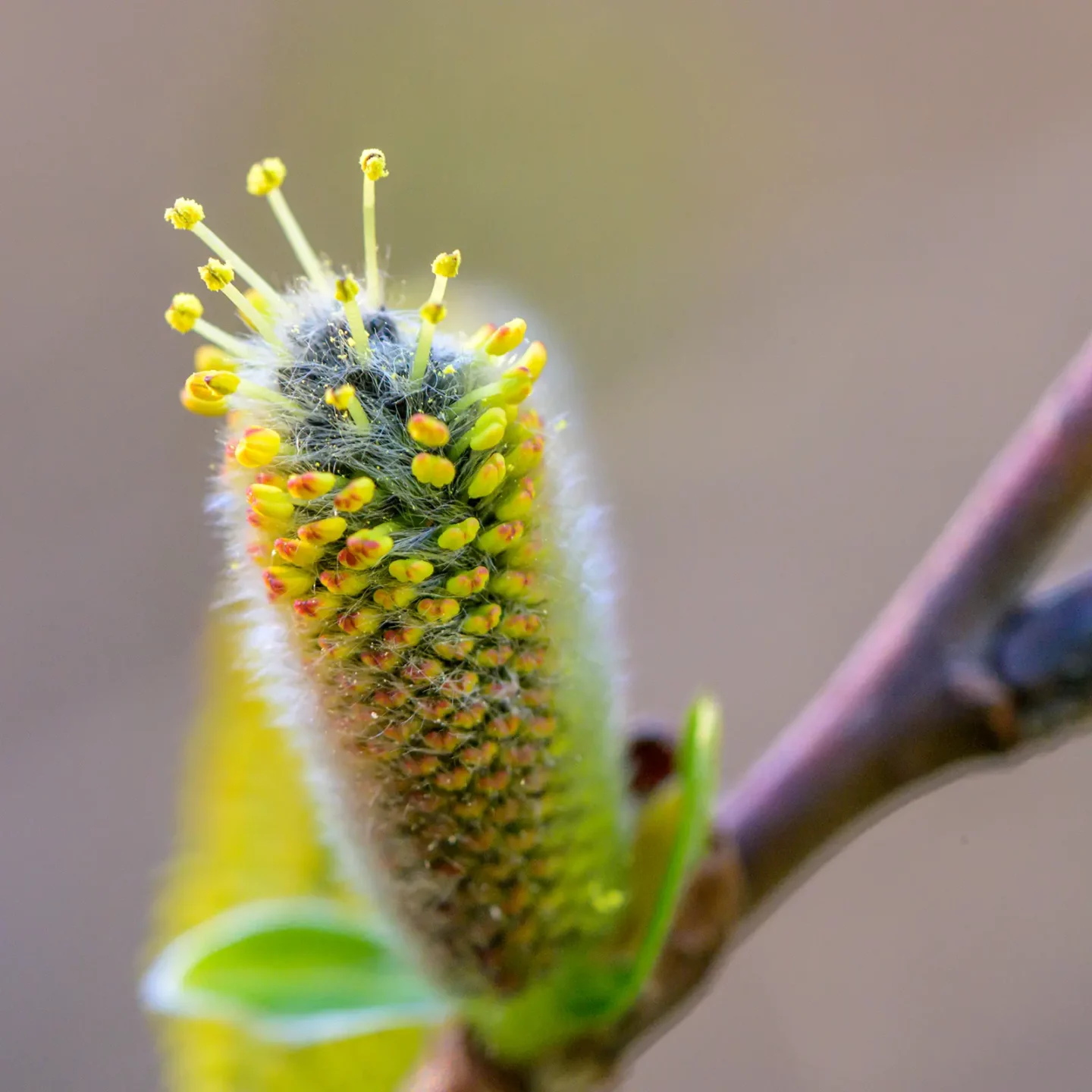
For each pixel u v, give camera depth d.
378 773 0.20
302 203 0.46
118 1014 0.45
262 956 0.21
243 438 0.20
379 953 0.21
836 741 0.21
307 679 0.20
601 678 0.20
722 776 0.43
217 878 0.22
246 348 0.20
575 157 0.47
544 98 0.47
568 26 0.46
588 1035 0.21
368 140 0.46
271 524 0.20
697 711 0.21
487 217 0.46
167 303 0.47
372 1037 0.22
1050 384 0.44
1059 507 0.21
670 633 0.45
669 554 0.46
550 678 0.20
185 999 0.21
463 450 0.20
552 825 0.20
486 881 0.20
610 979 0.21
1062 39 0.46
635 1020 0.21
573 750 0.20
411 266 0.45
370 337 0.20
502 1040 0.21
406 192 0.46
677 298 0.46
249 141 0.47
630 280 0.46
